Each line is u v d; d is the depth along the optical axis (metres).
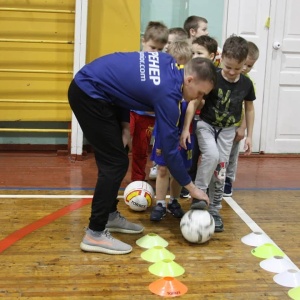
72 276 2.42
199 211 2.86
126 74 2.52
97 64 2.60
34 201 3.50
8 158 4.69
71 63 4.75
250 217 3.35
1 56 4.66
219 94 2.95
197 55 3.43
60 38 4.69
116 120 2.66
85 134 2.63
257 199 3.76
